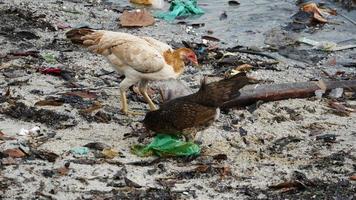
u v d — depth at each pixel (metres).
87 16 19.22
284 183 10.27
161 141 11.17
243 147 11.68
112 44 12.51
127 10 20.27
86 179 10.23
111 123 12.25
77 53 15.80
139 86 12.85
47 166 10.54
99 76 14.48
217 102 11.09
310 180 10.52
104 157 10.95
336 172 10.87
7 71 14.33
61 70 14.34
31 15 18.30
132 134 11.80
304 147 11.76
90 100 13.13
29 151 10.89
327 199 10.01
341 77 15.71
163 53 12.56
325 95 14.09
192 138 11.38
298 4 21.36
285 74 15.62
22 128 11.76
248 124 12.55
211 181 10.44
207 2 21.47
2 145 11.04
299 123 12.72
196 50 16.80
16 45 16.09
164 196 9.85
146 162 10.91
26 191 9.82
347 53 17.69
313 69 16.34
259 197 10.02
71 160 10.76
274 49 17.66
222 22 19.73
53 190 9.85
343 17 20.38
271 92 13.53
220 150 11.50
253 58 16.80
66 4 20.19
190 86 14.23
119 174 10.42
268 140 11.98
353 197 10.09
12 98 12.85
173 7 20.30
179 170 10.72
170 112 11.05
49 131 11.73
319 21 19.75
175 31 18.62
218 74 15.16
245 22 19.78
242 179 10.55
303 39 18.36
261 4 21.33
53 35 17.06
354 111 13.41
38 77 14.11
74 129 11.89
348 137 12.21
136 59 12.27
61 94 13.21
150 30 18.52
